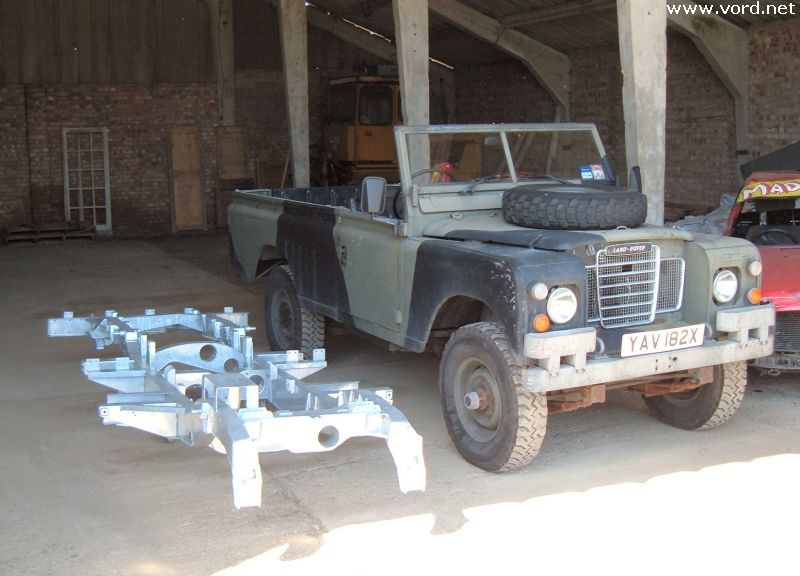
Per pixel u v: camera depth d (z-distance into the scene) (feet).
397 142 19.36
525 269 15.60
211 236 57.93
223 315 23.76
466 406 17.24
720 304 17.80
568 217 17.13
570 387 15.72
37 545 14.11
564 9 46.65
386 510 15.39
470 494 16.06
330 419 14.23
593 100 52.80
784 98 40.29
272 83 63.00
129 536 14.43
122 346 21.25
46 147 56.44
